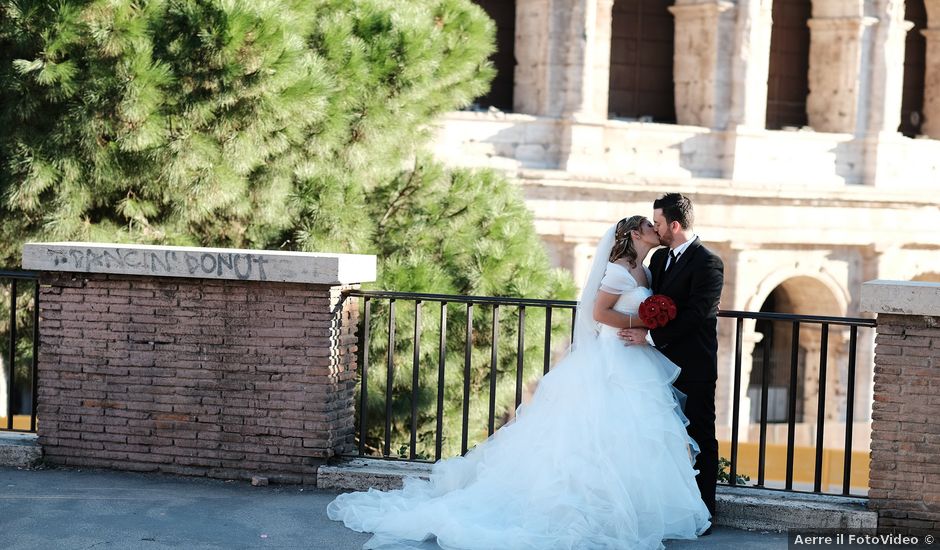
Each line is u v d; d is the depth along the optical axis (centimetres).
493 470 867
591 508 808
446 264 1659
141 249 984
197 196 1424
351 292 1003
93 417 1020
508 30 3094
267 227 1548
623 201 3041
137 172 1445
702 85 3191
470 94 1788
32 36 1388
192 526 865
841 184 3303
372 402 1612
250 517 889
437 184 1716
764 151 3222
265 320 976
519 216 1758
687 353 852
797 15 3425
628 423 823
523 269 1664
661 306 820
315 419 973
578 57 2969
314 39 1499
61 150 1434
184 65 1368
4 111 1461
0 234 1547
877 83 3350
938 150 3478
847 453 905
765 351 918
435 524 820
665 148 3122
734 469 959
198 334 991
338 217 1506
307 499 941
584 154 2992
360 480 965
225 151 1408
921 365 845
